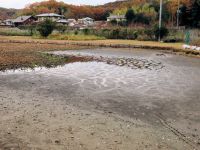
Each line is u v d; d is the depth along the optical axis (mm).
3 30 61500
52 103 9812
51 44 37438
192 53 28812
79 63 20812
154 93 11789
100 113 8836
